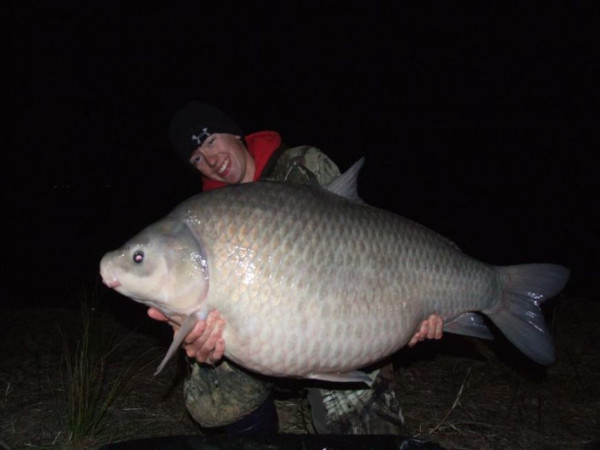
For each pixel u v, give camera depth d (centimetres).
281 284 112
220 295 112
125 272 112
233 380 140
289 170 150
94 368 187
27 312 259
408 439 120
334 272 115
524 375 193
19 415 162
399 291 122
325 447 120
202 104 151
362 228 120
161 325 238
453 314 133
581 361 202
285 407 174
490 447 150
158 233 113
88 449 130
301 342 114
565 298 270
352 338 117
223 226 113
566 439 154
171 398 176
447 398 178
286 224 114
